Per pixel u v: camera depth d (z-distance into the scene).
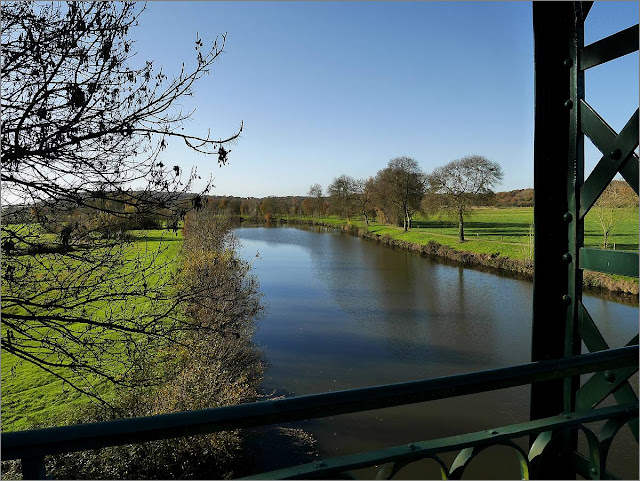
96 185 4.41
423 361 18.28
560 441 1.98
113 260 5.10
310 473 1.16
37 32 4.09
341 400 1.21
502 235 49.72
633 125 1.74
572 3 2.03
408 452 1.25
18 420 11.37
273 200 113.81
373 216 83.38
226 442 10.12
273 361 18.30
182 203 4.60
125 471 8.97
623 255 1.78
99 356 5.58
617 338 17.89
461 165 46.06
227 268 14.34
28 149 4.19
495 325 22.81
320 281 35.25
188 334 8.10
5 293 4.81
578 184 2.03
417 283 33.31
